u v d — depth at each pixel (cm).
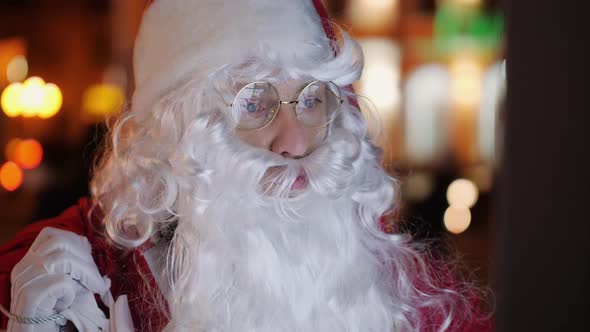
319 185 112
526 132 193
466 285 139
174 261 115
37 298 103
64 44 806
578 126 187
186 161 110
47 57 795
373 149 126
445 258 151
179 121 115
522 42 191
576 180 188
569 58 186
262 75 111
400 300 123
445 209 545
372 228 122
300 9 117
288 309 111
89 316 107
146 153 117
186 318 109
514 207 196
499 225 205
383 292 122
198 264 111
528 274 194
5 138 711
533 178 193
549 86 189
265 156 111
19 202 608
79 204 140
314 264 113
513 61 193
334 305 113
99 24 816
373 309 118
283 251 111
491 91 741
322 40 120
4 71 769
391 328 120
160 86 116
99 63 822
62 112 738
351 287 115
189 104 113
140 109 121
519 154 194
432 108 746
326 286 113
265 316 110
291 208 111
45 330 104
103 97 699
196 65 113
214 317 110
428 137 746
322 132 119
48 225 130
